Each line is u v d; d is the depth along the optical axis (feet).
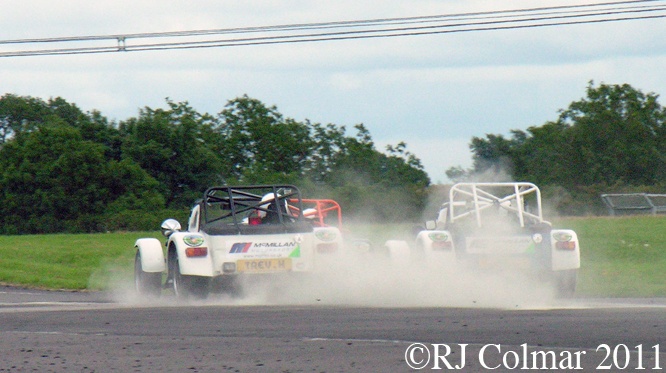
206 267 112.06
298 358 64.64
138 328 83.35
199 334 78.28
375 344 70.79
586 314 92.17
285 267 113.19
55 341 74.84
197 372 59.62
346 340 73.20
